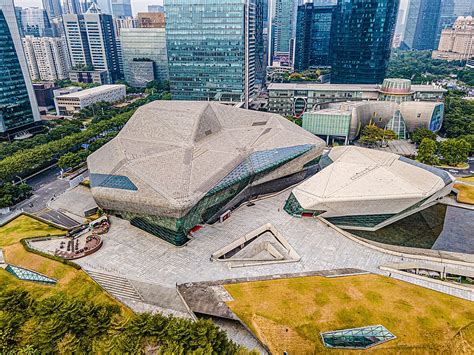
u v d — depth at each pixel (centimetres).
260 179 8706
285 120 11288
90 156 9350
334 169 8656
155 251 6919
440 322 4894
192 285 5853
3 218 8894
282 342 4669
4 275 6247
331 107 15438
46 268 6278
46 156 11912
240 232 7575
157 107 10025
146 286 5919
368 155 9381
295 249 6925
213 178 7394
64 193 10181
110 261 6600
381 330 4766
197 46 17562
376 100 16825
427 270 6606
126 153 8294
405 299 5369
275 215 8300
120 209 7462
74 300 5056
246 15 17250
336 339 4672
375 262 6531
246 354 4259
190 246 7075
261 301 5350
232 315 5084
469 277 6456
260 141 9406
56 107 19812
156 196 6638
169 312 5347
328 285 5709
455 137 14562
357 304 5238
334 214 8012
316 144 9550
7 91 13900
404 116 14688
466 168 11931
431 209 9006
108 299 5641
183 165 7650
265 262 6462
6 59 13662
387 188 7838
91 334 4512
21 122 14800
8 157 11294
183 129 9025
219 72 17912
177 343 4234
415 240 7719
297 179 10050
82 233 7550
